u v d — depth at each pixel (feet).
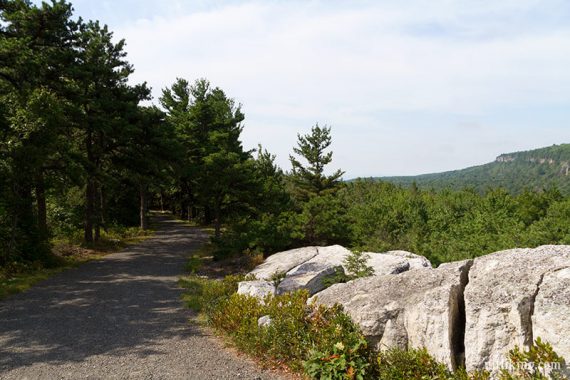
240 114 125.29
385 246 74.54
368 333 23.93
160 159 91.56
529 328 18.69
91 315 37.86
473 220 115.75
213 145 104.47
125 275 59.21
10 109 58.85
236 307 33.81
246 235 71.51
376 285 27.37
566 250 21.40
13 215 59.06
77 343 29.99
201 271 63.00
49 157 64.59
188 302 42.55
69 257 71.26
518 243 83.15
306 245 71.67
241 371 24.91
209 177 83.15
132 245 93.40
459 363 20.67
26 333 32.19
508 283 20.29
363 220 95.81
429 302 21.97
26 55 57.31
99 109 78.95
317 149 125.80
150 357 27.25
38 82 64.49
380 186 212.84
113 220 125.80
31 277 54.24
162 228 131.44
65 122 66.95
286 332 26.91
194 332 33.17
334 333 23.95
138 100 90.02
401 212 125.39
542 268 20.24
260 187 88.94
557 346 17.39
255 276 52.85
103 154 88.12
